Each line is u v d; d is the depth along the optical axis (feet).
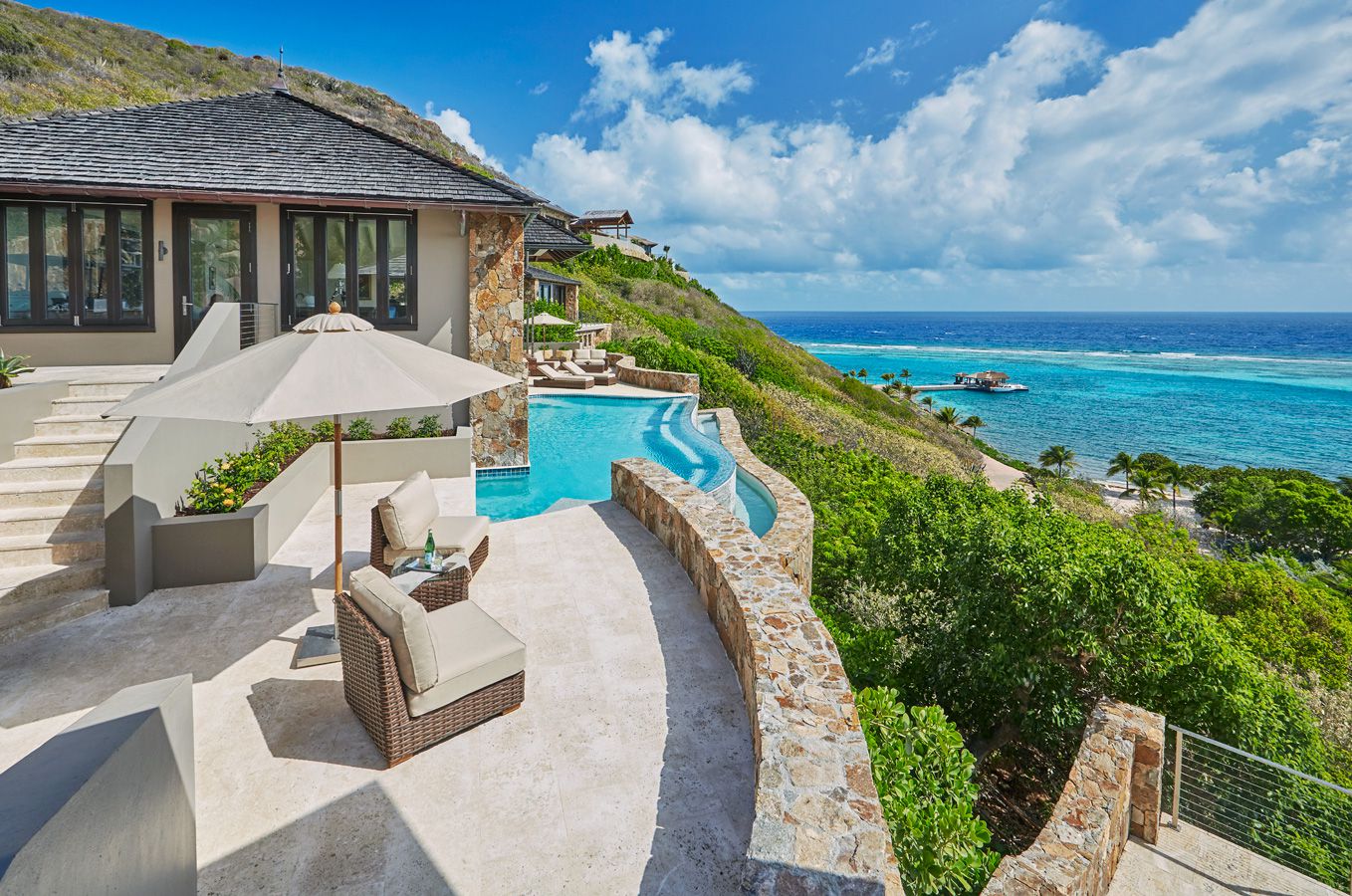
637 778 13.47
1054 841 22.09
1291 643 49.39
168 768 8.94
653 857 11.53
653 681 16.87
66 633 18.94
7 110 115.85
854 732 12.22
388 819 12.25
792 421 91.35
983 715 34.32
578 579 22.84
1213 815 29.19
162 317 37.96
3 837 5.49
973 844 18.40
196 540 22.20
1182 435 231.09
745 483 43.11
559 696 16.21
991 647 32.01
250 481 27.50
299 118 44.16
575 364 87.15
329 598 21.52
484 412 42.50
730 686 16.69
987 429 238.89
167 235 37.50
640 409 67.15
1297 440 223.51
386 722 13.41
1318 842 28.73
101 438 25.02
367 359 16.49
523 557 24.81
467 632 15.94
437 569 18.89
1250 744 29.48
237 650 18.24
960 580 33.58
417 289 40.88
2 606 19.19
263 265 38.70
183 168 36.35
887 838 9.71
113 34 202.08
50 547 21.03
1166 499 164.45
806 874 8.99
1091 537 37.88
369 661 13.79
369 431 38.04
